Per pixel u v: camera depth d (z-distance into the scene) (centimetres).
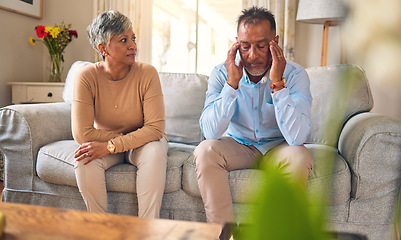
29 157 196
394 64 14
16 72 378
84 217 85
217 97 183
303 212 17
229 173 171
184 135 231
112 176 179
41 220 83
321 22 320
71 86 245
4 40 360
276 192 17
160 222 83
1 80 360
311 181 155
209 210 162
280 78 171
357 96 194
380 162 159
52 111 215
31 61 398
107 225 81
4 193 203
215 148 169
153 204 168
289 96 169
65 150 189
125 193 181
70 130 222
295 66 186
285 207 17
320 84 212
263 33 171
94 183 171
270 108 181
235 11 413
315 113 210
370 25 14
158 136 184
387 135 158
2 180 313
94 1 400
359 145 161
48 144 201
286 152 163
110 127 192
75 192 189
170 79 243
